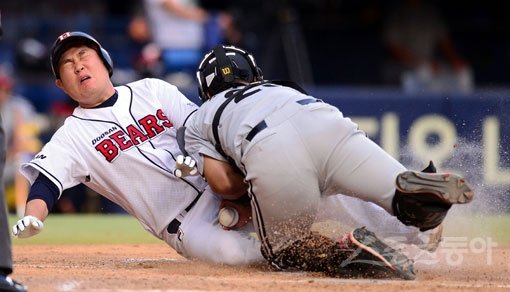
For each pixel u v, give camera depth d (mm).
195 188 21625
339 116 18484
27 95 56219
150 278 17781
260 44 59500
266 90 19297
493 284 17906
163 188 21734
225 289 16297
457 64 60781
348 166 18094
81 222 40656
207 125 19531
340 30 64500
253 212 19031
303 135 18203
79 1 65562
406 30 60719
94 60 22219
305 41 64562
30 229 19797
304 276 18562
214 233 20688
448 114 48656
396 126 49031
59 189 21453
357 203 20250
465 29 64812
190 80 52719
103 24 59344
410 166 48812
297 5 64500
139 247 27672
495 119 48125
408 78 59500
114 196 22219
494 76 64438
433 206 17203
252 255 20281
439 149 48688
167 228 21734
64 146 21797
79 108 22500
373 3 63906
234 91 19797
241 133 18609
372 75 64000
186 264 21156
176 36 53438
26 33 59188
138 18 55625
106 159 21766
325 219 20297
